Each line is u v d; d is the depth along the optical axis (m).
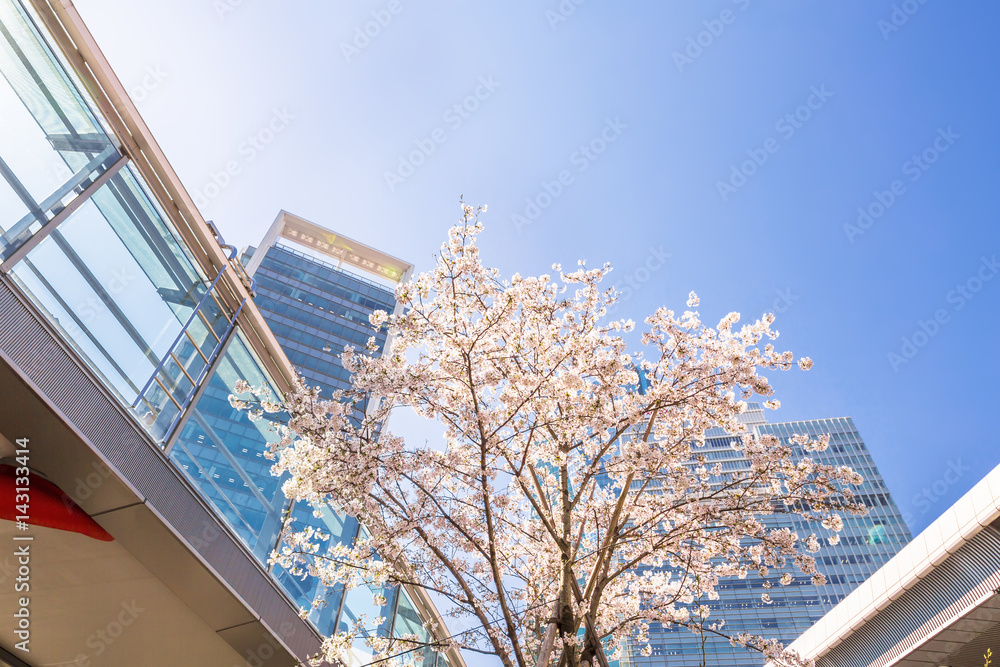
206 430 12.22
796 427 100.38
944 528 20.25
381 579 9.90
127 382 10.43
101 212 10.52
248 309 14.31
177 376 11.77
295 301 81.56
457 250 11.07
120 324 10.52
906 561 21.61
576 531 12.22
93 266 10.14
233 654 11.72
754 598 79.44
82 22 10.38
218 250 13.38
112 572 10.06
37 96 9.59
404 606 18.42
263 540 12.82
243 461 12.98
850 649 24.27
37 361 8.15
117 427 9.21
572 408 10.51
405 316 10.84
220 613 10.88
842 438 97.94
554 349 11.19
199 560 10.06
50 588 10.11
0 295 7.95
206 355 12.77
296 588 13.54
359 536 15.48
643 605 11.93
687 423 11.55
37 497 8.59
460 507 11.18
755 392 10.95
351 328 81.06
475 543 9.30
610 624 11.73
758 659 71.88
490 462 10.82
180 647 11.51
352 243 91.31
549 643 8.70
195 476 11.48
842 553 82.94
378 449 9.59
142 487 9.35
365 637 10.05
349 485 9.45
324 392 72.06
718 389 11.02
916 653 21.56
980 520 18.83
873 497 89.06
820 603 77.81
